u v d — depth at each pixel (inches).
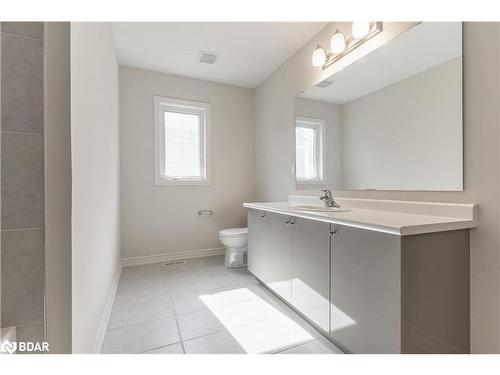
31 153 35.7
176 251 124.7
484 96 45.5
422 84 56.0
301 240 63.8
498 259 43.4
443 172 51.8
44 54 36.4
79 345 41.3
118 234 103.9
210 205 132.3
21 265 35.4
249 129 142.0
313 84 92.4
